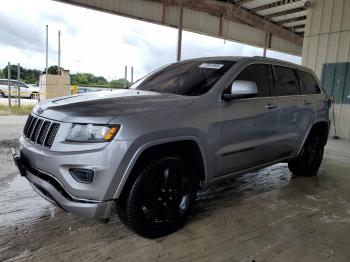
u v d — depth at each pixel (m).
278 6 13.26
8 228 2.62
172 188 2.61
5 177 3.92
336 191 4.00
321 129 4.67
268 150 3.51
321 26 9.43
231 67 3.18
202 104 2.73
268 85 3.57
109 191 2.18
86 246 2.40
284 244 2.56
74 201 2.21
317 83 4.63
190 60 3.79
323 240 2.66
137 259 2.25
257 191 3.87
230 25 15.27
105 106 2.36
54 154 2.21
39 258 2.21
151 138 2.30
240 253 2.40
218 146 2.84
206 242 2.54
